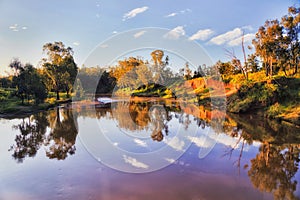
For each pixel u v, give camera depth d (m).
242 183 3.86
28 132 8.19
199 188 3.68
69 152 5.50
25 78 15.60
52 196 3.43
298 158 5.10
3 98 16.39
